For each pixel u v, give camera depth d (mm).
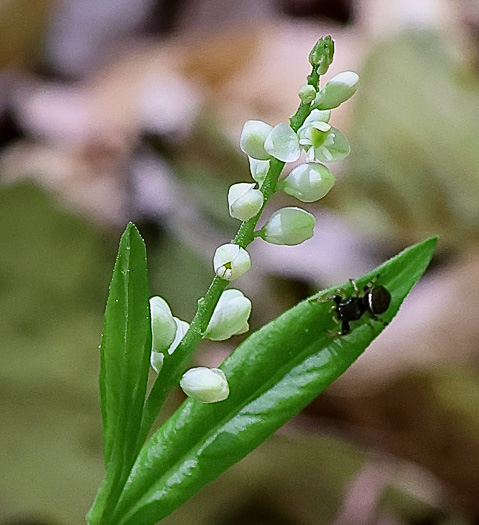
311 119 75
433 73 198
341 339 85
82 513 150
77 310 185
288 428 161
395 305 85
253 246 193
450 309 172
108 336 78
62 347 175
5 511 149
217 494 148
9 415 162
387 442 169
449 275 181
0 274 189
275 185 75
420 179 193
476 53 203
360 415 170
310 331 85
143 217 205
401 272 86
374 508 152
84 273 194
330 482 154
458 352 168
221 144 209
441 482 167
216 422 86
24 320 180
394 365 168
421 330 171
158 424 163
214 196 205
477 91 198
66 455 158
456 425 166
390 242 196
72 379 169
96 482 155
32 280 188
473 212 191
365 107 201
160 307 80
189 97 224
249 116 225
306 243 195
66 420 163
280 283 191
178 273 195
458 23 215
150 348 78
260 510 150
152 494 86
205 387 79
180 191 206
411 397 168
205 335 81
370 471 157
